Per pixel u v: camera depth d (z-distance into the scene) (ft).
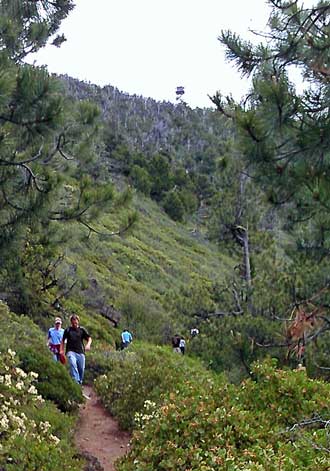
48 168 34.04
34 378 30.25
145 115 348.38
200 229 215.92
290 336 23.65
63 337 43.06
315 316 22.80
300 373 24.14
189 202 223.51
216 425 20.75
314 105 18.34
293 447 17.87
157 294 125.39
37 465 20.79
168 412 22.57
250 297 45.29
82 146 39.17
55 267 77.36
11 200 29.89
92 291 97.04
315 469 15.57
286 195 19.95
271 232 65.67
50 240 55.57
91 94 348.79
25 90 24.45
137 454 22.25
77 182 38.73
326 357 34.37
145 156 255.09
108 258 132.98
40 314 70.28
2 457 20.27
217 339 41.65
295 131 18.28
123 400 35.73
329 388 23.39
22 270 63.00
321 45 18.07
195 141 306.35
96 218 36.73
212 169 262.67
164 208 218.59
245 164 19.79
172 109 373.20
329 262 33.76
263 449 17.85
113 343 80.07
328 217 21.29
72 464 22.81
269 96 17.88
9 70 24.45
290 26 18.67
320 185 18.78
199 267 168.25
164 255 163.22
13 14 40.04
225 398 23.58
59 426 28.43
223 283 59.16
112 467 27.76
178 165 265.75
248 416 21.39
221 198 68.39
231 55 19.53
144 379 36.06
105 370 51.29
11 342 37.35
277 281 45.44
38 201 30.35
